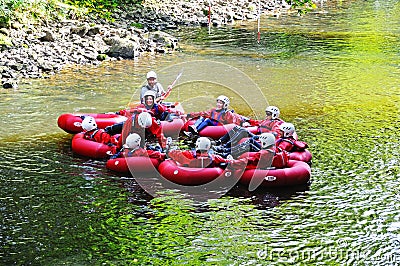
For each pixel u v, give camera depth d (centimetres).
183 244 750
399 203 849
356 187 900
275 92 1439
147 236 769
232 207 846
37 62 1611
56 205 847
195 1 2653
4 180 922
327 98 1384
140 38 1947
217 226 795
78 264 706
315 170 960
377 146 1060
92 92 1407
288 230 782
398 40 2103
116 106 1302
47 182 917
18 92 1402
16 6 1777
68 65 1670
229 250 735
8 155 1020
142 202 859
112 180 927
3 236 764
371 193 880
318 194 880
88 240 759
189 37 2130
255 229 785
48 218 810
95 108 1285
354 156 1015
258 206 848
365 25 2438
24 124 1180
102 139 1029
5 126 1166
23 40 1722
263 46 1998
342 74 1622
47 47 1728
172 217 818
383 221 801
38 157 1012
